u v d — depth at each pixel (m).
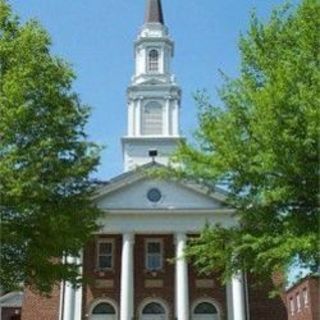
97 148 19.08
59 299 36.97
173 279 38.22
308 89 14.95
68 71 19.05
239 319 35.25
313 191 15.11
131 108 55.19
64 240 17.70
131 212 37.53
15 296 43.00
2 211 17.20
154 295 37.84
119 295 37.66
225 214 37.28
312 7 15.70
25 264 17.88
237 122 15.84
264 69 16.42
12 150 17.06
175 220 37.69
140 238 39.16
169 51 58.09
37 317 36.66
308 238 14.38
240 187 15.94
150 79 55.69
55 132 18.11
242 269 16.89
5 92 17.14
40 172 17.58
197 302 37.66
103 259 38.66
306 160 14.78
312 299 50.75
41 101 18.09
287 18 16.84
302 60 15.38
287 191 15.05
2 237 16.78
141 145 52.44
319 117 14.16
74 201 18.48
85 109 19.27
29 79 17.78
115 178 38.34
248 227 16.25
